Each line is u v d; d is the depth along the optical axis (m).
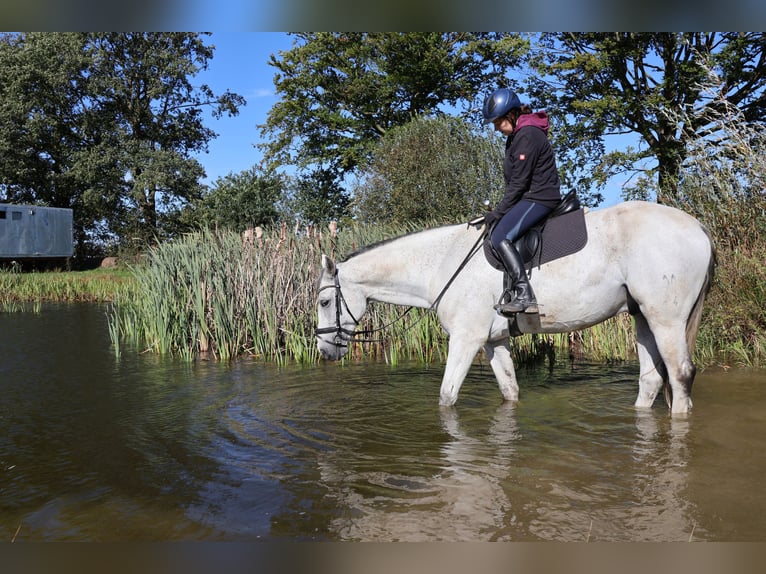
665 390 5.18
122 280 22.34
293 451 4.54
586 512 3.40
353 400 6.01
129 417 5.58
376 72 29.64
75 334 11.27
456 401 5.86
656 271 4.78
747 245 8.17
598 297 5.02
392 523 3.35
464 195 17.20
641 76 19.78
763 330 7.47
